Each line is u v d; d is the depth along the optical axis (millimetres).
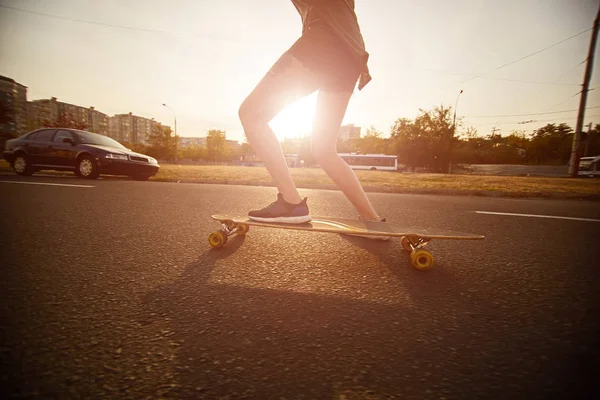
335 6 1688
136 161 7902
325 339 959
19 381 734
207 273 1539
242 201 4363
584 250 2117
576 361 856
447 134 40469
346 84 1883
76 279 1416
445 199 5664
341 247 2125
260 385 745
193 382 751
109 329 989
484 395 719
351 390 734
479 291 1376
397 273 1607
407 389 739
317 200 4973
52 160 7793
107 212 3254
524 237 2518
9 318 1043
